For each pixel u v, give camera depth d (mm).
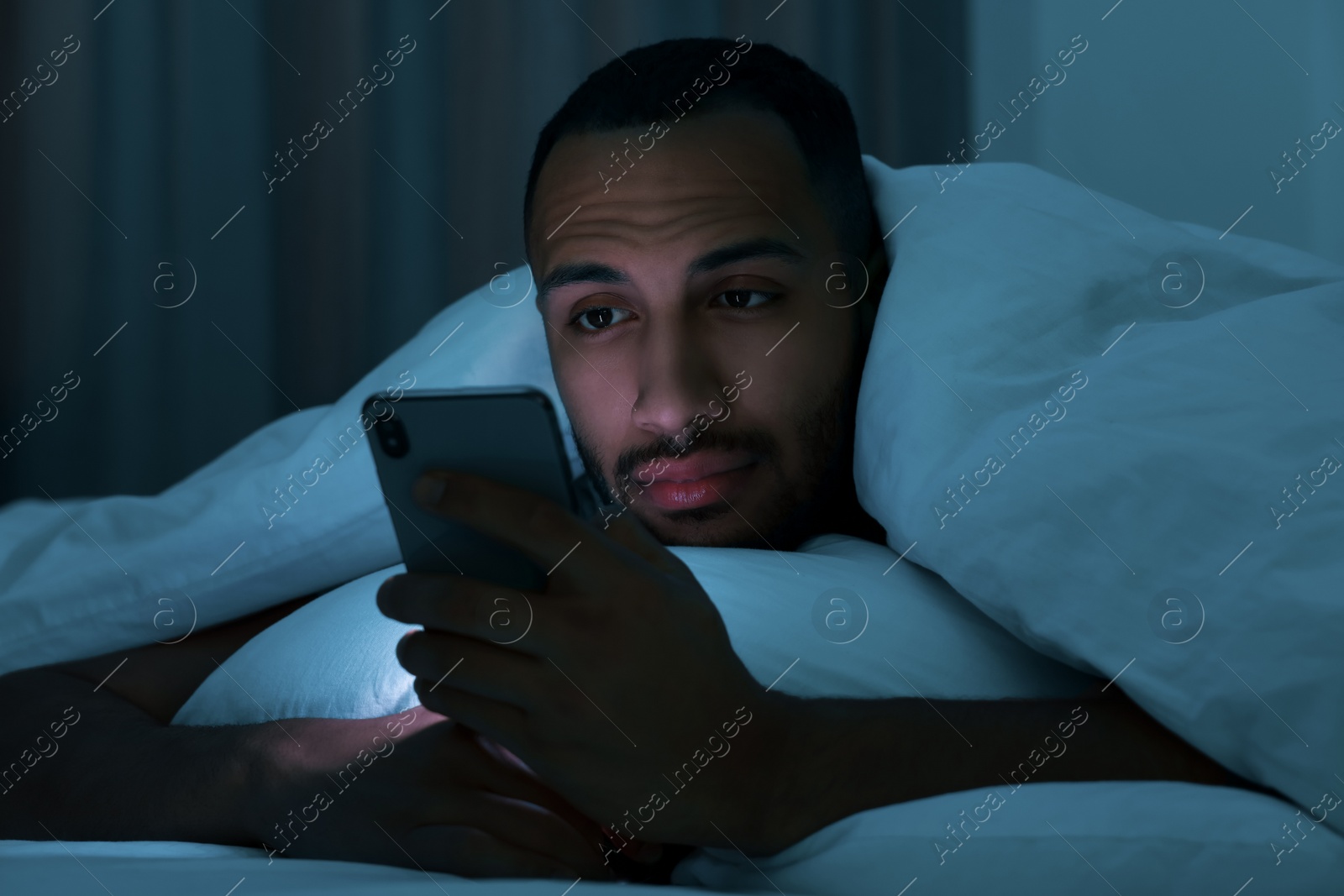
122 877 569
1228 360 764
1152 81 2037
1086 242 909
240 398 2496
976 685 736
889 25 2492
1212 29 1976
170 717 1011
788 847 636
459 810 646
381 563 1138
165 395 2496
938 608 777
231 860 625
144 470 2488
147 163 2496
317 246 2508
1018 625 730
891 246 997
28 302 2469
